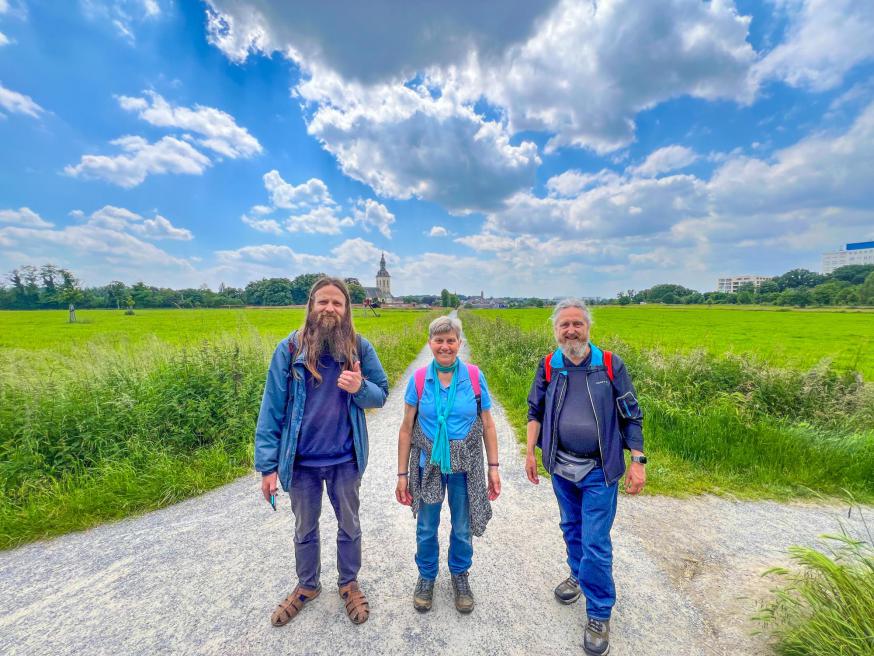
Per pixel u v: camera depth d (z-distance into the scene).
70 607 2.48
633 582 2.67
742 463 4.56
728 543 3.17
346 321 2.28
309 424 2.19
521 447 5.56
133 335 19.30
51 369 5.49
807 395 6.05
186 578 2.75
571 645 2.14
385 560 2.95
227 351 6.57
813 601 2.03
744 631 2.22
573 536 2.36
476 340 18.75
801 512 3.72
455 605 2.41
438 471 2.29
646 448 5.10
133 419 4.89
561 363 2.32
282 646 2.14
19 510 3.60
